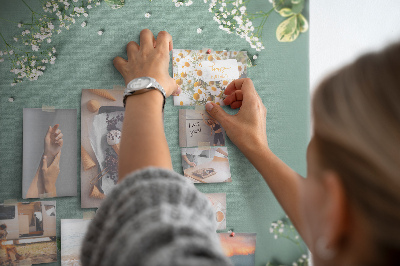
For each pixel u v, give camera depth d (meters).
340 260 0.24
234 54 0.94
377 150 0.20
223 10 0.94
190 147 0.90
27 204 0.83
